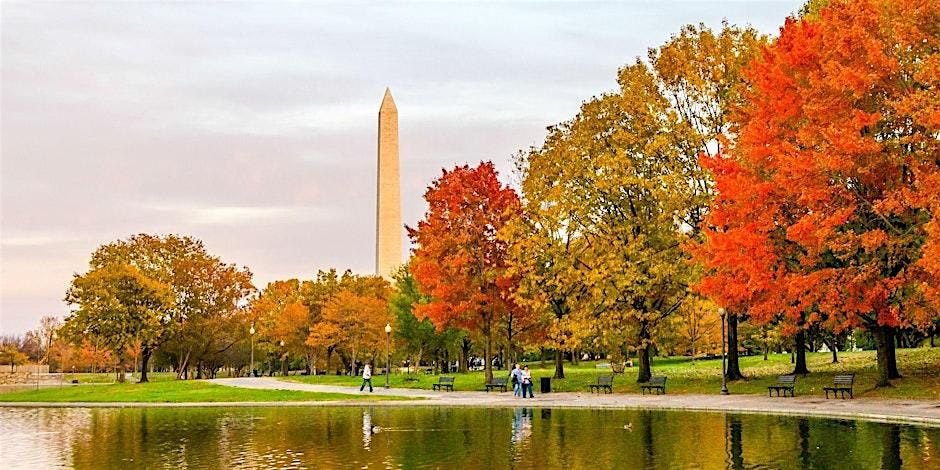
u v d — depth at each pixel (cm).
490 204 4897
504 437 2375
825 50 3209
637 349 4562
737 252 3291
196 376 10006
